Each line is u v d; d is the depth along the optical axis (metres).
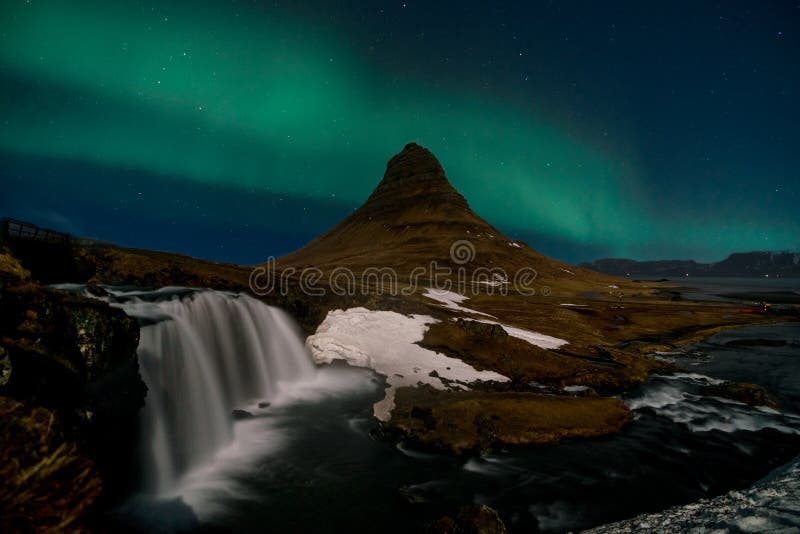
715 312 70.00
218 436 15.28
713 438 17.22
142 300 18.42
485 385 21.66
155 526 9.95
